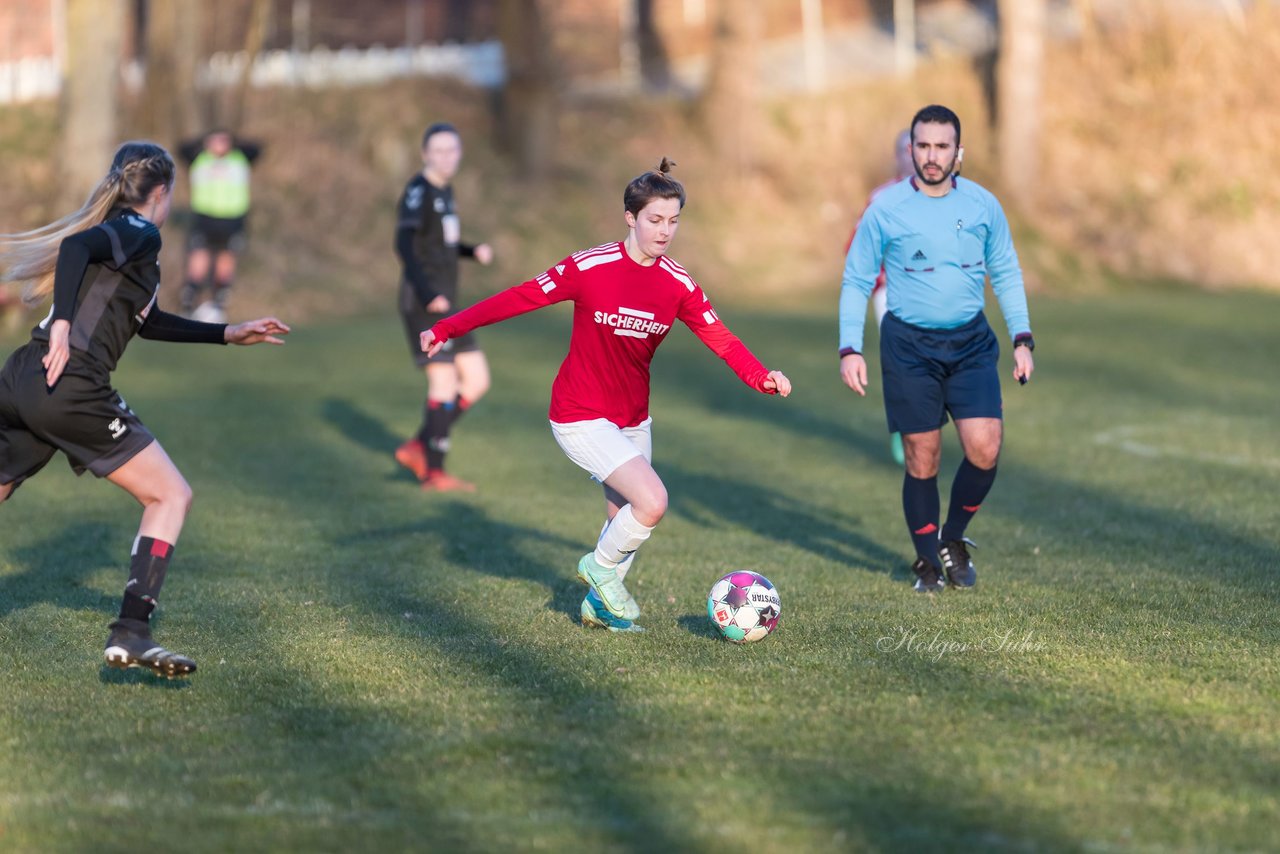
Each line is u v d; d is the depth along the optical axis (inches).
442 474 1269.7
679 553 987.3
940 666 677.9
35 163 2965.1
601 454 722.8
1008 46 3398.1
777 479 1310.3
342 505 1179.9
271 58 3408.0
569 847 463.5
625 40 3794.3
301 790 515.5
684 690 639.8
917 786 515.2
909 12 3882.9
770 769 533.6
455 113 3371.1
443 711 611.2
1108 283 3253.0
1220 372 2020.2
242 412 1701.5
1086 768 533.3
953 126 823.1
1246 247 3457.2
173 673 614.2
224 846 465.1
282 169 3038.9
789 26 4205.2
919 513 869.8
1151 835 470.6
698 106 3516.2
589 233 3159.5
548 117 3235.7
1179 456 1396.4
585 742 566.3
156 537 639.1
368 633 754.8
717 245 3193.9
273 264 2795.3
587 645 725.9
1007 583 878.4
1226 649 706.2
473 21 3688.5
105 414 628.4
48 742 571.8
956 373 857.5
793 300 2982.3
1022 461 1379.2
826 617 786.2
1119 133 3693.4
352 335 2421.3
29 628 762.8
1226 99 3730.3
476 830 478.0
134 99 3068.4
